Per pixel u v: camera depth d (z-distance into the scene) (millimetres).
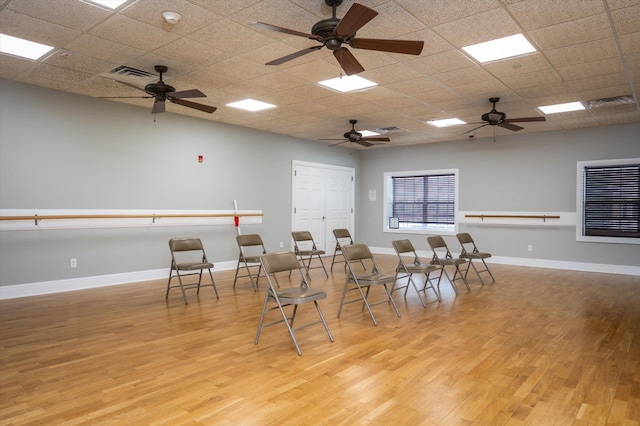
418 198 9250
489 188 8133
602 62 4062
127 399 2322
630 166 6770
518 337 3475
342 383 2547
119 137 5680
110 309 4324
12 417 2109
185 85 4926
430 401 2314
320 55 3945
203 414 2154
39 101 4953
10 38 3596
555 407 2252
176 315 4109
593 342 3355
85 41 3641
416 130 7562
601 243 6988
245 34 3508
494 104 5473
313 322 3750
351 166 9789
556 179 7398
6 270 4734
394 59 4039
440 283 5949
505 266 7625
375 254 9500
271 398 2342
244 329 3664
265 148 7727
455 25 3301
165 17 3158
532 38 3525
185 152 6457
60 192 5121
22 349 3117
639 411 2207
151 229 6035
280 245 8000
